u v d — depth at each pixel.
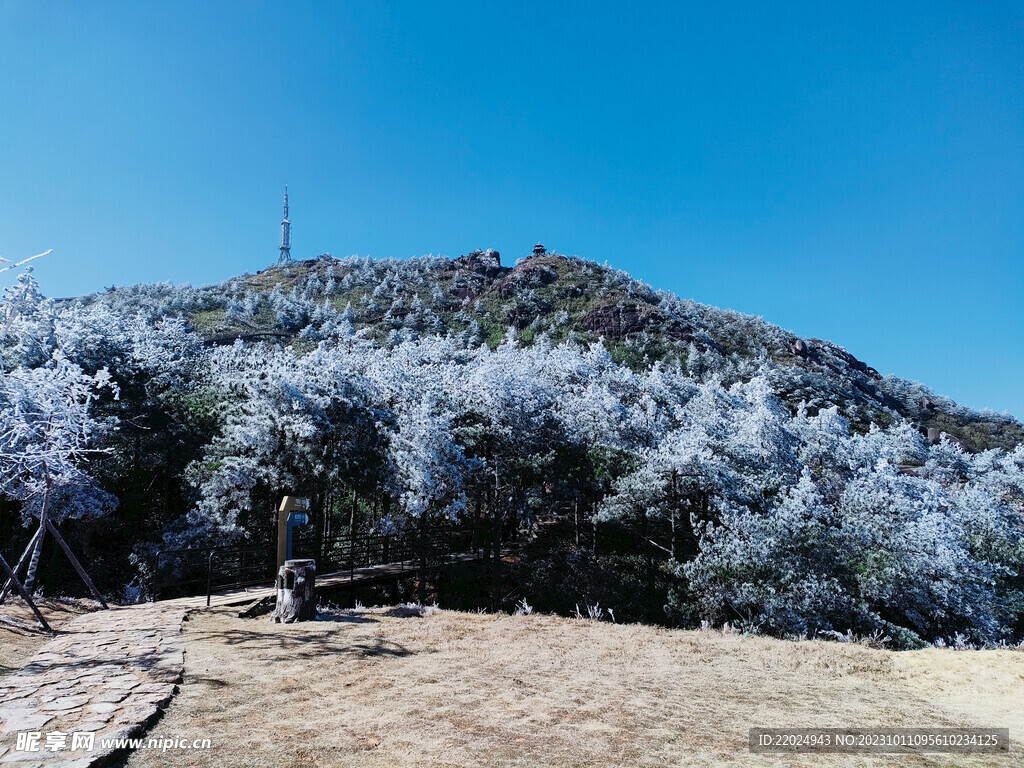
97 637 8.31
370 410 22.89
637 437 31.97
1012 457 45.84
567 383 40.78
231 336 76.19
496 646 8.88
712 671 8.23
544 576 23.17
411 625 10.16
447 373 29.34
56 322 21.45
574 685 6.90
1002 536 27.11
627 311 96.12
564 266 124.88
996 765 5.13
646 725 5.55
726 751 4.96
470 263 130.38
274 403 20.88
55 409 10.64
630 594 23.34
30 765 3.84
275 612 10.25
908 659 9.67
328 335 81.62
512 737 4.97
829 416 43.28
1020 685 8.05
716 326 104.00
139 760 4.11
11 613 9.35
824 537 21.70
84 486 17.30
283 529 11.67
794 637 18.33
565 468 25.75
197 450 23.19
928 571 20.81
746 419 35.09
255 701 5.65
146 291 99.88
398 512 23.45
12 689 5.74
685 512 26.75
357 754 4.39
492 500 24.20
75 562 11.14
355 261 133.88
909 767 4.90
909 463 52.16
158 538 20.38
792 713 6.38
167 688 5.78
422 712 5.53
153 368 25.56
